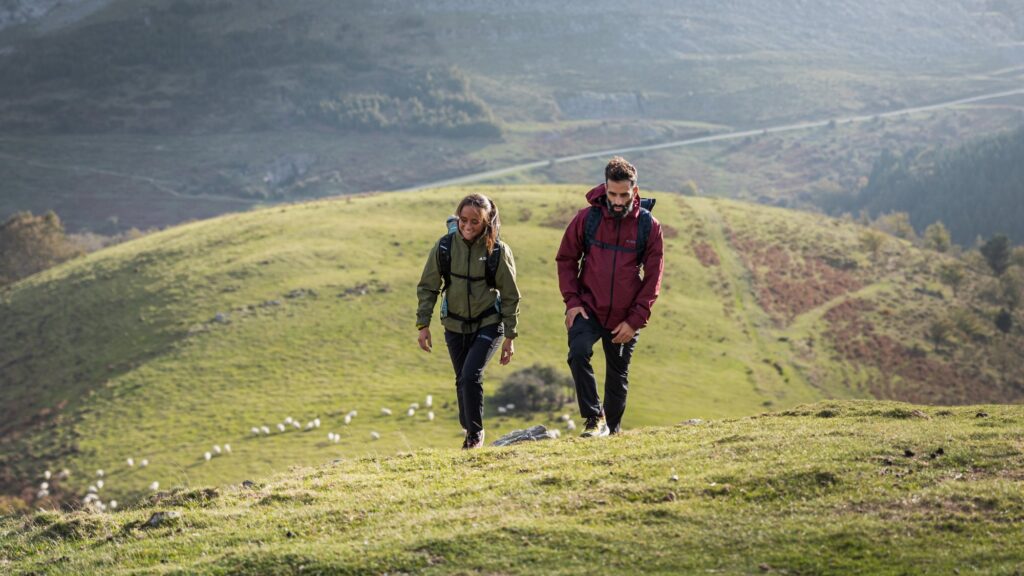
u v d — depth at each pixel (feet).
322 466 33.86
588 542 20.89
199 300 287.69
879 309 339.16
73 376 251.19
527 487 25.75
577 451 29.96
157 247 345.51
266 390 225.76
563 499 24.08
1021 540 19.42
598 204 29.76
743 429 32.40
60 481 184.44
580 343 30.09
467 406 31.32
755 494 23.45
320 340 257.14
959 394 287.07
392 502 25.84
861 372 286.25
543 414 200.75
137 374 241.76
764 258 366.22
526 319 272.31
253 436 196.34
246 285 296.92
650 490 24.21
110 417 217.15
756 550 20.06
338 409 209.97
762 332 300.40
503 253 30.40
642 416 205.98
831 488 23.59
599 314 30.09
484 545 21.08
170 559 23.31
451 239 30.71
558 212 368.07
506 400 208.85
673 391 236.22
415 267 312.50
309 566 20.95
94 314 289.94
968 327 328.49
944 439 27.09
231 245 338.34
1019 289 375.04
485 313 30.96
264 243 336.70
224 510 27.07
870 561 19.13
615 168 28.40
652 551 20.31
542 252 321.93
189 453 189.16
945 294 367.66
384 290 290.35
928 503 21.93
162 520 26.48
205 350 252.42
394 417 203.82
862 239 395.34
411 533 22.57
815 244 392.06
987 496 21.79
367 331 262.67
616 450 29.60
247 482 31.91
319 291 289.94
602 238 29.66
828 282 356.79
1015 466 24.23
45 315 295.28
